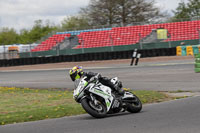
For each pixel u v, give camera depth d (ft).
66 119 32.40
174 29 166.81
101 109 31.12
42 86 69.77
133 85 61.16
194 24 165.78
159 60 120.98
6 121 32.50
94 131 25.12
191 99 40.96
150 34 165.17
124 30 174.50
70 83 71.92
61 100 46.62
